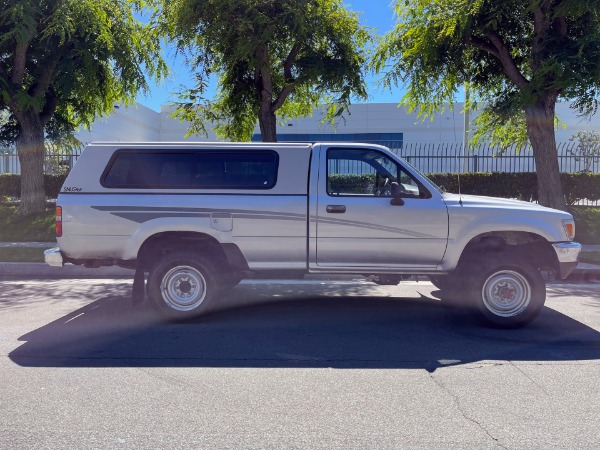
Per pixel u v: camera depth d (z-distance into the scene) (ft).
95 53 56.75
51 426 15.21
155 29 55.26
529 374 19.38
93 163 25.35
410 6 55.77
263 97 54.49
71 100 65.67
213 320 26.45
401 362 20.66
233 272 26.05
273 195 24.91
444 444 14.25
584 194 68.23
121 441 14.35
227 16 48.60
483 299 24.98
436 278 29.25
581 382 18.62
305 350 22.06
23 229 55.57
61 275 39.55
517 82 55.42
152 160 25.43
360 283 35.42
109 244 25.02
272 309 28.78
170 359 20.92
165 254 25.72
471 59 59.52
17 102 56.34
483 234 25.08
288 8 47.83
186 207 24.85
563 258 24.63
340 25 51.47
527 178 68.85
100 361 20.66
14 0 51.96
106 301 30.63
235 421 15.57
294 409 16.39
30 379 18.78
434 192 24.94
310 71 50.47
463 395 17.48
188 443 14.26
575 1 46.24
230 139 64.95
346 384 18.40
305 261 25.11
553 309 28.84
